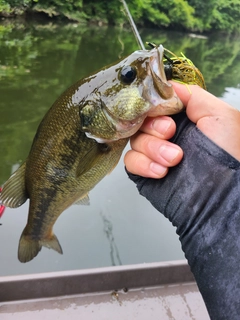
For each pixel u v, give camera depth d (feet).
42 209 0.98
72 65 6.31
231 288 0.53
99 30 10.36
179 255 1.85
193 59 8.86
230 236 0.56
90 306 1.12
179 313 1.12
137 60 0.73
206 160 0.61
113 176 2.45
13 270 1.69
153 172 0.66
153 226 2.04
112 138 0.78
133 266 1.18
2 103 4.10
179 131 0.66
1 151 2.95
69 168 0.87
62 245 1.86
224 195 0.59
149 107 0.68
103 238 1.92
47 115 0.89
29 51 6.70
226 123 0.61
